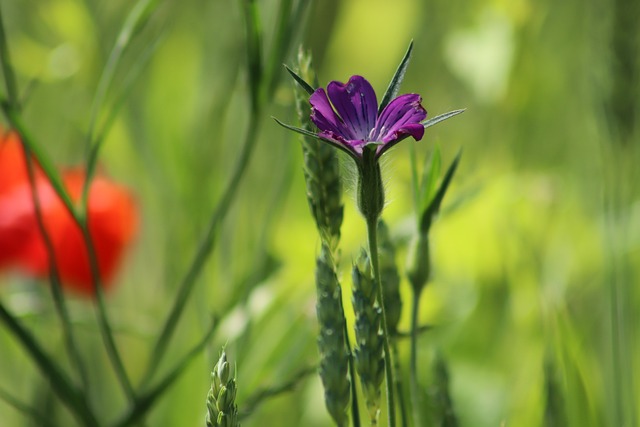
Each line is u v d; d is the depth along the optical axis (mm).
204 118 1276
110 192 1171
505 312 1229
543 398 1061
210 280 1262
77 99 1319
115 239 1163
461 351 1185
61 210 1148
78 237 1150
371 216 895
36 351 1018
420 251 955
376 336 901
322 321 909
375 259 898
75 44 1294
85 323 1119
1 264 1151
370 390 902
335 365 907
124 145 1341
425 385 1107
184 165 1253
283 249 1172
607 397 1162
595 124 1343
